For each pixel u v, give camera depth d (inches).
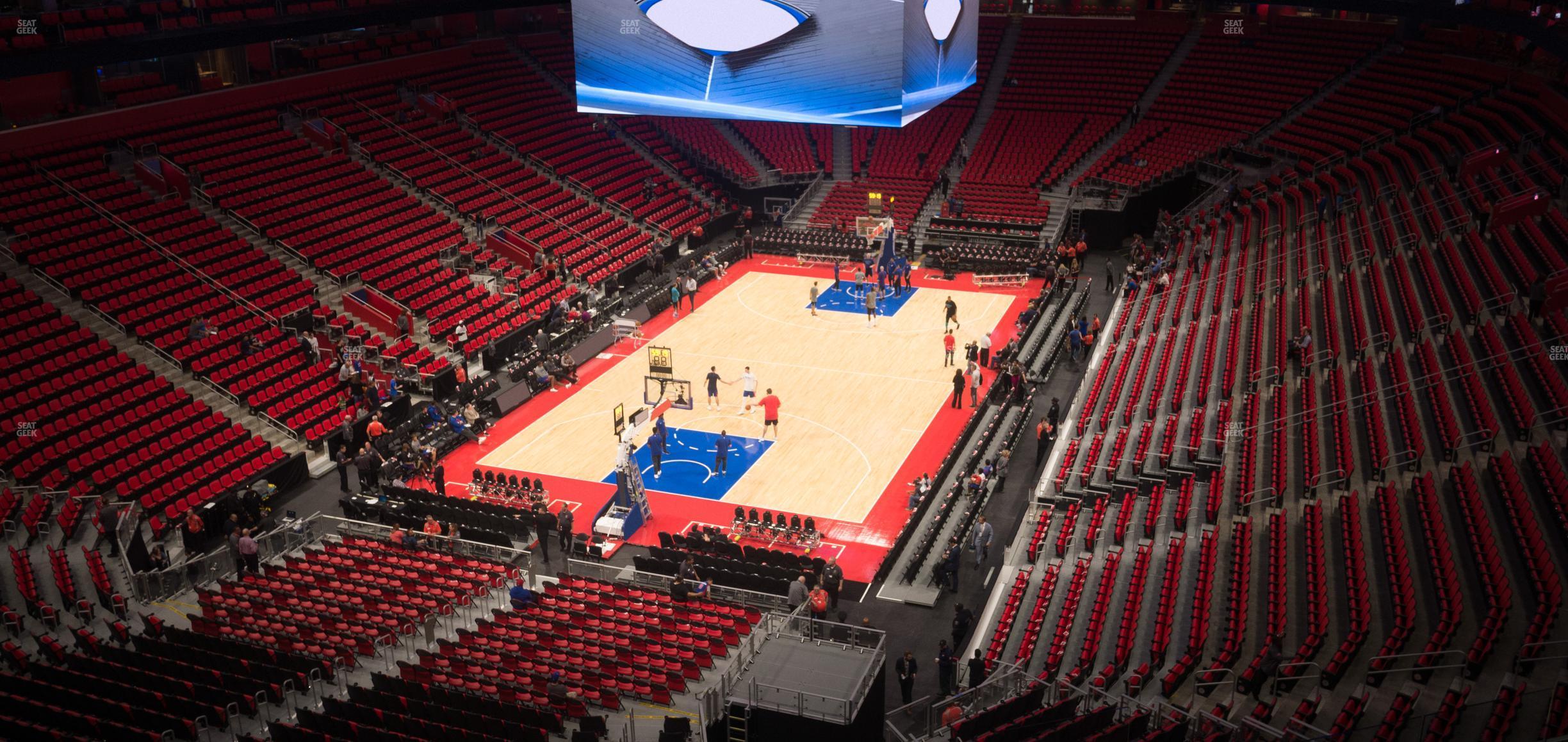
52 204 1378.0
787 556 973.2
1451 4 1803.6
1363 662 676.7
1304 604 764.6
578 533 1031.0
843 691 758.5
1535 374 955.3
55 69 1391.5
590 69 1603.1
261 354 1280.8
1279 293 1362.0
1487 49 1940.2
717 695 746.2
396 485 1098.7
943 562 951.0
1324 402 1054.4
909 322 1642.5
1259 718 640.4
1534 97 1684.3
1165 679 702.5
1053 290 1685.5
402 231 1616.6
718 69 1542.8
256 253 1438.2
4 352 1139.3
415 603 892.6
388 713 709.3
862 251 1920.5
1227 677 701.9
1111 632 797.9
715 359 1509.6
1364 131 1866.4
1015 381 1306.6
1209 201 1929.1
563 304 1534.2
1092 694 701.9
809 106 1518.2
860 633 858.1
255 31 1630.2
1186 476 991.6
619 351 1546.5
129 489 1051.3
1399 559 763.4
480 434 1291.8
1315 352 1141.7
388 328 1423.5
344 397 1269.7
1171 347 1323.8
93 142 1504.7
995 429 1243.2
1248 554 836.6
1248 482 937.5
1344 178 1710.1
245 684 748.6
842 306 1722.4
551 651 818.2
